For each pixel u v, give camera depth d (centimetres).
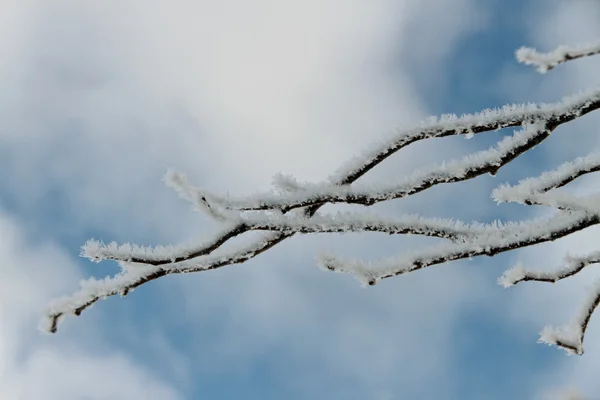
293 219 214
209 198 214
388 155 215
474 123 215
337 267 215
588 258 220
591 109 213
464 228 215
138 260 213
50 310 213
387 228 214
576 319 222
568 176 216
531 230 213
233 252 215
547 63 212
